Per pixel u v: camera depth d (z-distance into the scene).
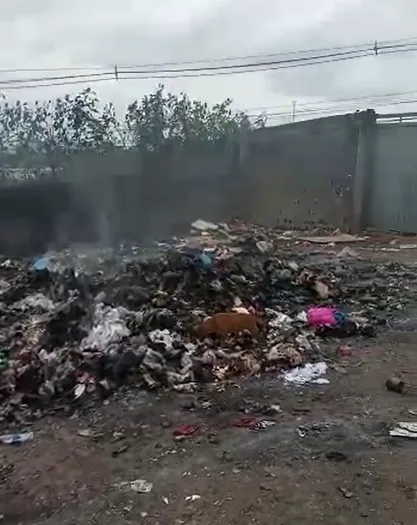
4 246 14.29
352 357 7.26
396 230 20.98
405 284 11.51
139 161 18.75
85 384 5.93
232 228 18.98
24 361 6.27
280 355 6.93
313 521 3.76
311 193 22.73
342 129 21.78
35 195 15.16
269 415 5.49
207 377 6.39
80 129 17.95
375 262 14.03
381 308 9.72
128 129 19.66
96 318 7.16
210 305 8.57
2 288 9.53
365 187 21.48
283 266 11.18
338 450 4.75
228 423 5.30
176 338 7.06
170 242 14.62
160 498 4.06
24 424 5.34
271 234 19.48
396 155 20.92
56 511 3.93
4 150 16.80
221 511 3.88
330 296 10.13
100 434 5.11
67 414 5.52
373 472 4.38
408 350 7.53
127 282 8.82
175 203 19.27
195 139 20.91
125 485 4.24
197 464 4.54
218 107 22.19
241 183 21.78
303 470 4.42
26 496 4.12
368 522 3.74
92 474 4.41
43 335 6.98
